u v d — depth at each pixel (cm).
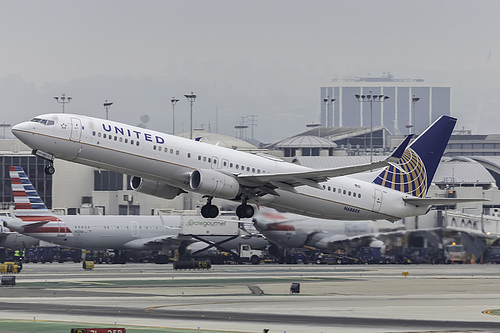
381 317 17250
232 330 14750
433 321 16650
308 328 15188
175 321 16125
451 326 15850
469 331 15125
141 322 15925
